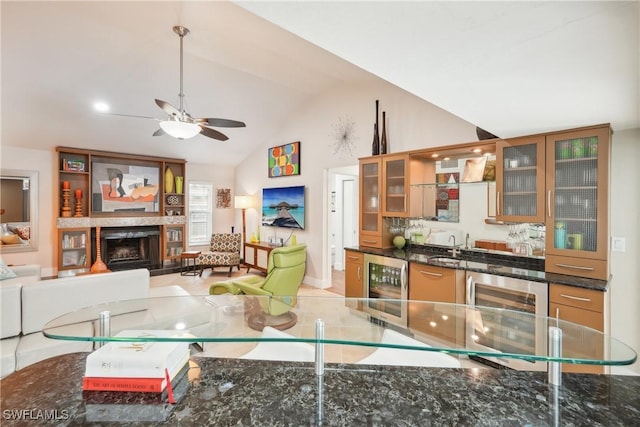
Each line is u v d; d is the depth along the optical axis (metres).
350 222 6.61
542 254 2.90
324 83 4.68
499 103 1.82
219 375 1.08
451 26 1.03
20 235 5.16
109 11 3.00
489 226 3.25
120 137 5.47
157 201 6.45
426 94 1.68
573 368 2.18
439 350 1.15
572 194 2.46
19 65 3.68
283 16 0.99
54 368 1.11
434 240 3.65
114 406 0.90
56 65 3.77
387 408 0.92
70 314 1.45
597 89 1.59
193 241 7.03
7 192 5.05
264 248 5.91
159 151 6.18
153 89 4.43
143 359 0.97
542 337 1.33
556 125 2.31
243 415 0.88
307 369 1.15
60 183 5.46
